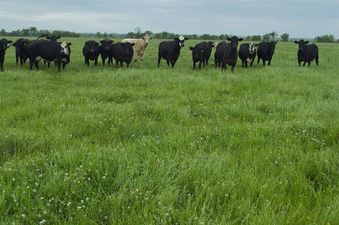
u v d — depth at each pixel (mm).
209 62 29703
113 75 17969
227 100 12695
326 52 48906
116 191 5348
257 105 11836
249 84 16078
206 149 7473
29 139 8008
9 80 16297
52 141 7926
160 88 14766
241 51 25828
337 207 4898
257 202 4988
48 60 21562
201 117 10461
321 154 6930
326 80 18203
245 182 5602
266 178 5836
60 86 15094
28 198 4992
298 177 5910
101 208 4875
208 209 4801
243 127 9078
